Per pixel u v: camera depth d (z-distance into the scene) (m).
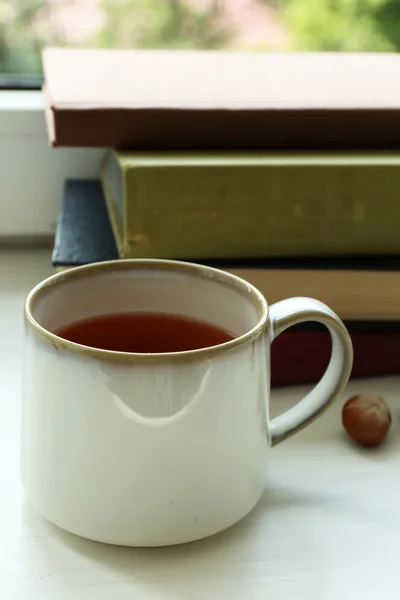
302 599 0.56
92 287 0.62
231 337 0.62
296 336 0.68
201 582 0.57
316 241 0.68
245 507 0.59
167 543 0.57
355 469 0.63
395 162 0.67
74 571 0.57
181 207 0.67
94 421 0.55
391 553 0.58
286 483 0.62
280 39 0.91
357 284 0.68
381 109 0.71
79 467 0.56
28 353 0.57
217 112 0.70
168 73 0.80
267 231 0.68
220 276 0.62
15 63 0.89
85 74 0.79
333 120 0.71
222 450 0.57
